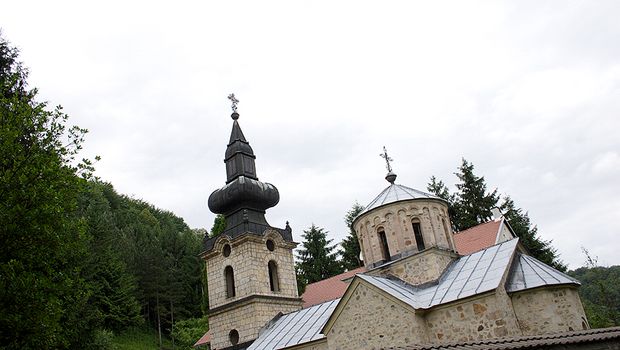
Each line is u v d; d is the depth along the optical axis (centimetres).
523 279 1994
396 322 2039
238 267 3459
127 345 6391
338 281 4397
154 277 7906
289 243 3722
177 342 7294
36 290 1502
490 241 3641
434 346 1320
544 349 1295
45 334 1548
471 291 1959
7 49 2464
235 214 3691
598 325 3406
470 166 5625
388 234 2553
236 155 3850
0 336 1458
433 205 2612
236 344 3269
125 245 8300
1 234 1490
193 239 11100
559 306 1905
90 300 4097
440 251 2355
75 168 1784
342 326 2222
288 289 3572
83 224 1836
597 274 4031
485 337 1858
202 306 7238
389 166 2906
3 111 1728
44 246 1620
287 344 2670
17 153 1667
